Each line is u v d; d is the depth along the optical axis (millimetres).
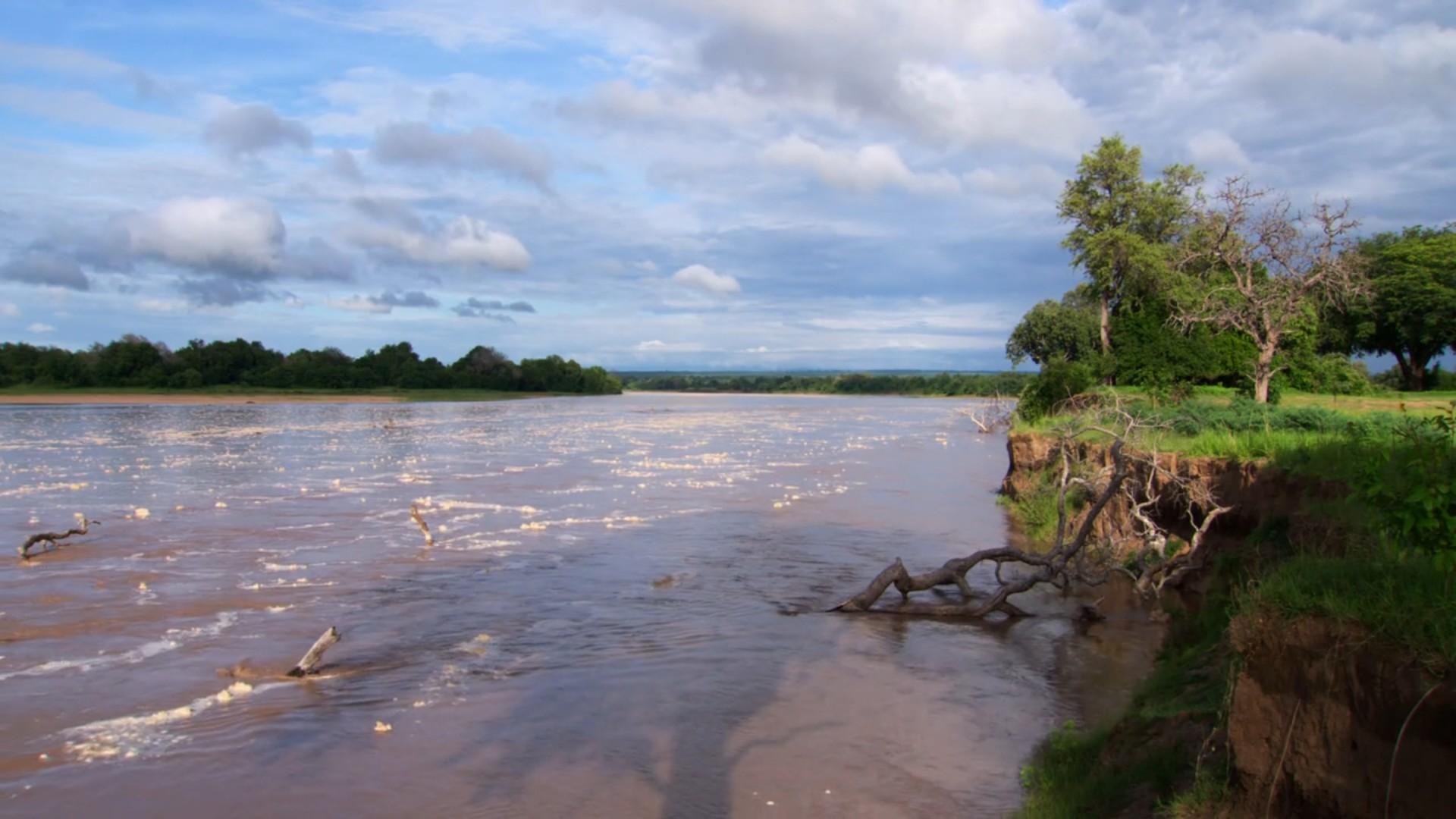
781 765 11398
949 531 27516
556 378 177875
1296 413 21812
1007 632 17219
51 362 122688
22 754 11742
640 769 11289
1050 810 9461
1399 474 8859
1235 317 30703
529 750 11859
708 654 15797
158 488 36500
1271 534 14227
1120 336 40500
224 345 137750
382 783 10914
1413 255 48156
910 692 13992
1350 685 6828
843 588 20562
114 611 18391
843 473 43062
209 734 12375
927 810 10242
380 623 17641
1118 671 14828
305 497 34312
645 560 23312
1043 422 34656
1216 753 8719
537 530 27469
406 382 154875
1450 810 6125
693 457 51156
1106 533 22891
